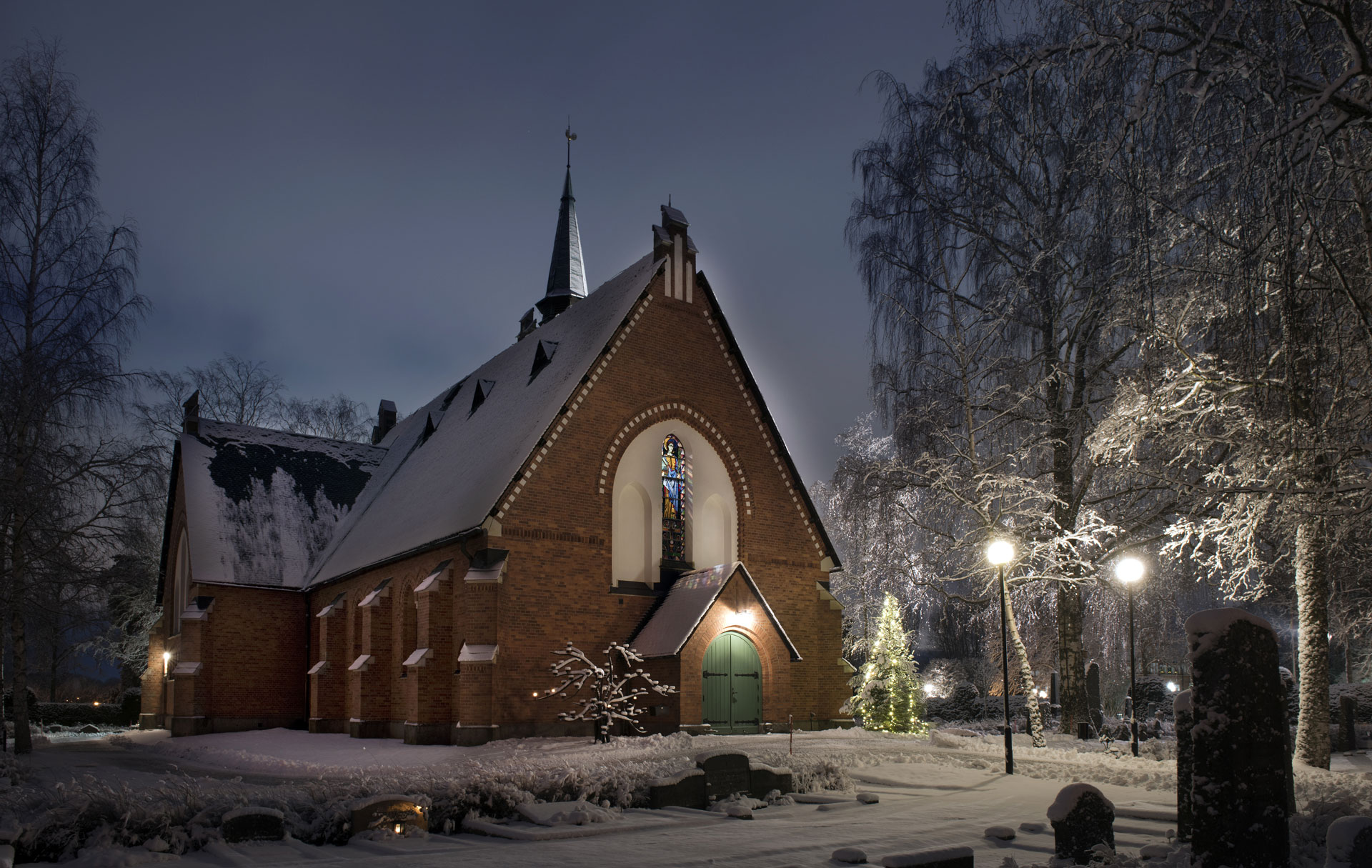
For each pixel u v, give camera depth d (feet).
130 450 101.14
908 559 109.50
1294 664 146.72
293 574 137.28
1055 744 87.71
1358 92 37.60
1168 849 32.91
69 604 101.30
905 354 99.19
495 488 96.89
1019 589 99.76
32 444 94.84
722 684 96.27
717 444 110.32
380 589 112.57
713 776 48.49
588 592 97.76
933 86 91.04
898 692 108.17
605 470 100.94
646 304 107.34
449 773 46.42
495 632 90.99
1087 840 33.22
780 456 115.03
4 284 98.02
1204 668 30.42
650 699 94.94
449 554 99.86
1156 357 64.90
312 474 154.71
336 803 39.52
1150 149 40.47
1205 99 37.06
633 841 36.96
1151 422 67.62
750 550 110.01
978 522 97.35
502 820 42.01
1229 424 64.03
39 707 161.07
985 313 96.02
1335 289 40.98
